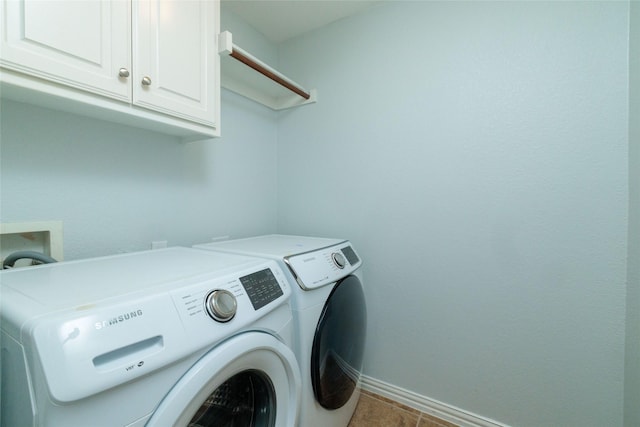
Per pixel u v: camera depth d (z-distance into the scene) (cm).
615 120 109
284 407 85
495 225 133
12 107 91
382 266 163
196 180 152
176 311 60
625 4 106
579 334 117
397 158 157
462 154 139
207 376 60
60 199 102
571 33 116
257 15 172
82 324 47
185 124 109
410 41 152
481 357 137
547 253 122
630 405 104
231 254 110
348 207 174
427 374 150
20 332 47
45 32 71
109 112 92
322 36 182
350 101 172
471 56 136
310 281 103
